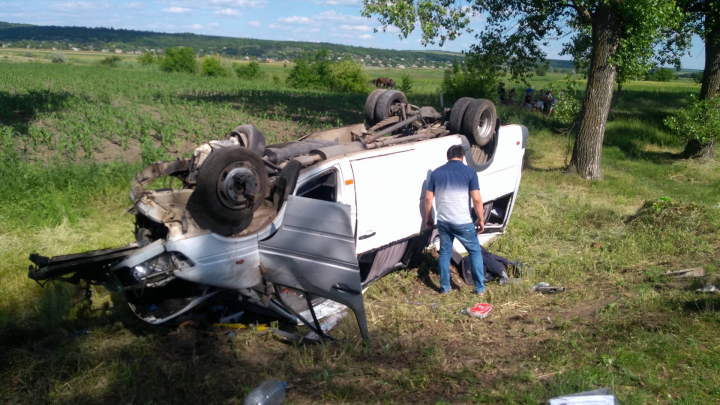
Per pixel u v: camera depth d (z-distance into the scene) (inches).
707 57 608.1
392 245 233.9
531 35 557.6
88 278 171.9
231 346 175.9
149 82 1370.6
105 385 153.1
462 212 224.7
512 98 1198.9
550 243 308.8
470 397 142.0
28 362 161.8
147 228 182.5
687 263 256.2
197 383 153.7
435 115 297.4
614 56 479.5
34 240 260.4
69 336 180.9
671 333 173.3
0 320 190.5
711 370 149.5
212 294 182.1
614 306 201.5
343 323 193.2
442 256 232.1
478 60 591.8
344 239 166.9
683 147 700.0
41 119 639.1
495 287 241.0
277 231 180.5
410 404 139.9
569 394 137.9
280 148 217.0
